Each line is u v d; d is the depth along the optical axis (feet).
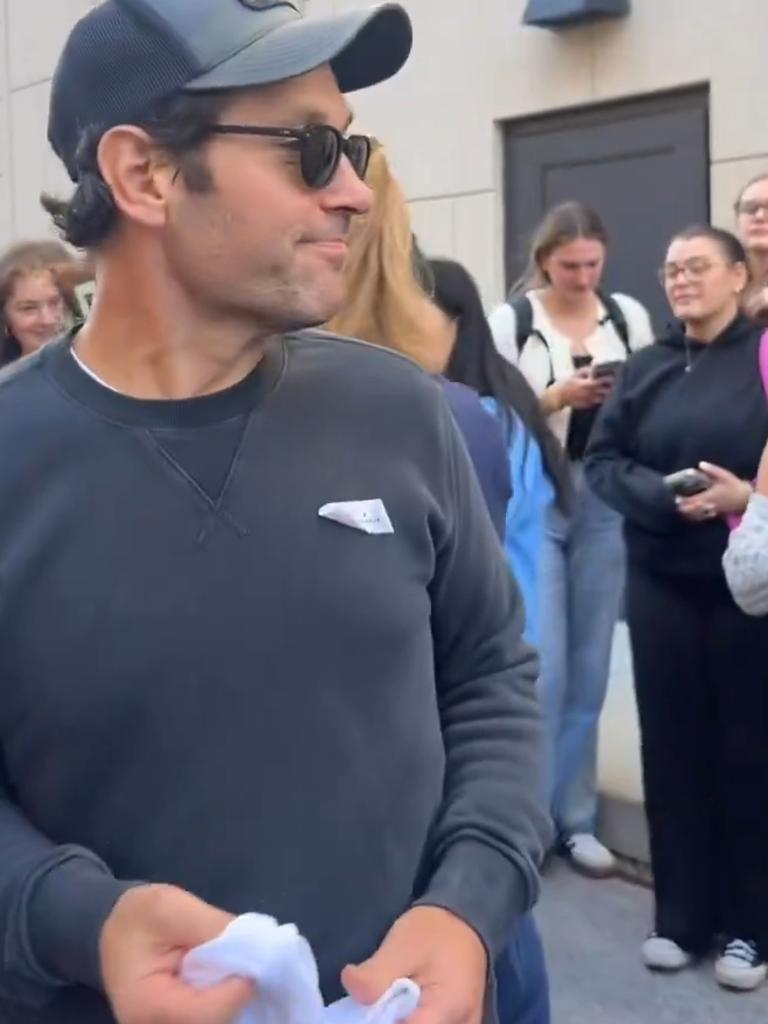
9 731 4.64
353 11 4.77
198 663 4.51
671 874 13.35
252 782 4.54
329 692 4.65
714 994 13.00
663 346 13.24
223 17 4.57
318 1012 4.15
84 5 32.55
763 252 14.24
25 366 4.87
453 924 4.73
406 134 25.30
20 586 4.52
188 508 4.60
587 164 23.17
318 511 4.73
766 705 12.67
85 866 4.45
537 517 12.02
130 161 4.61
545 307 16.25
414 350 8.07
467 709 5.37
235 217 4.57
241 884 4.53
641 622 13.07
